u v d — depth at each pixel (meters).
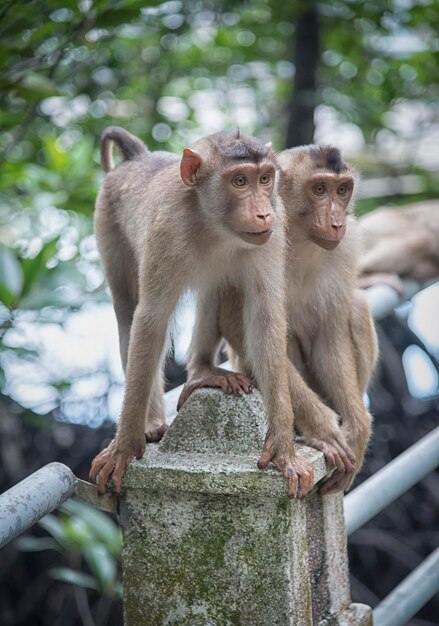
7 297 7.25
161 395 6.00
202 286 6.23
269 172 5.85
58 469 4.62
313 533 5.28
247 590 4.73
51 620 9.74
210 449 4.92
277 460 4.74
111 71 11.88
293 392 5.84
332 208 6.52
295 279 6.79
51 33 7.38
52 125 11.09
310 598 4.93
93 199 9.77
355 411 6.56
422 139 14.41
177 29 11.12
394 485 5.93
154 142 11.41
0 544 4.00
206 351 6.46
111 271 7.17
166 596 4.91
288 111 12.56
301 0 11.49
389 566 9.82
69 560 9.77
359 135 14.29
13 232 10.09
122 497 4.96
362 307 7.02
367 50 13.01
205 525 4.78
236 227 5.71
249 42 13.39
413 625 9.91
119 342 7.10
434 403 10.29
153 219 5.88
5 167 9.12
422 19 11.94
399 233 10.15
